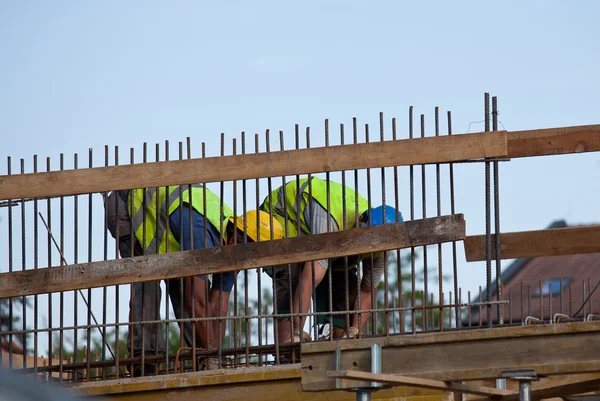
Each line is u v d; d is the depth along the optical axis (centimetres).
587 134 1991
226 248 2080
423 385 1427
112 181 2144
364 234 2019
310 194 2134
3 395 725
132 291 2192
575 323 1364
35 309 2150
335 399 1895
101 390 1967
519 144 2016
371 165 2036
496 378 1390
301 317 2077
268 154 2083
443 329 1956
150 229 2383
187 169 2112
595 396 1834
